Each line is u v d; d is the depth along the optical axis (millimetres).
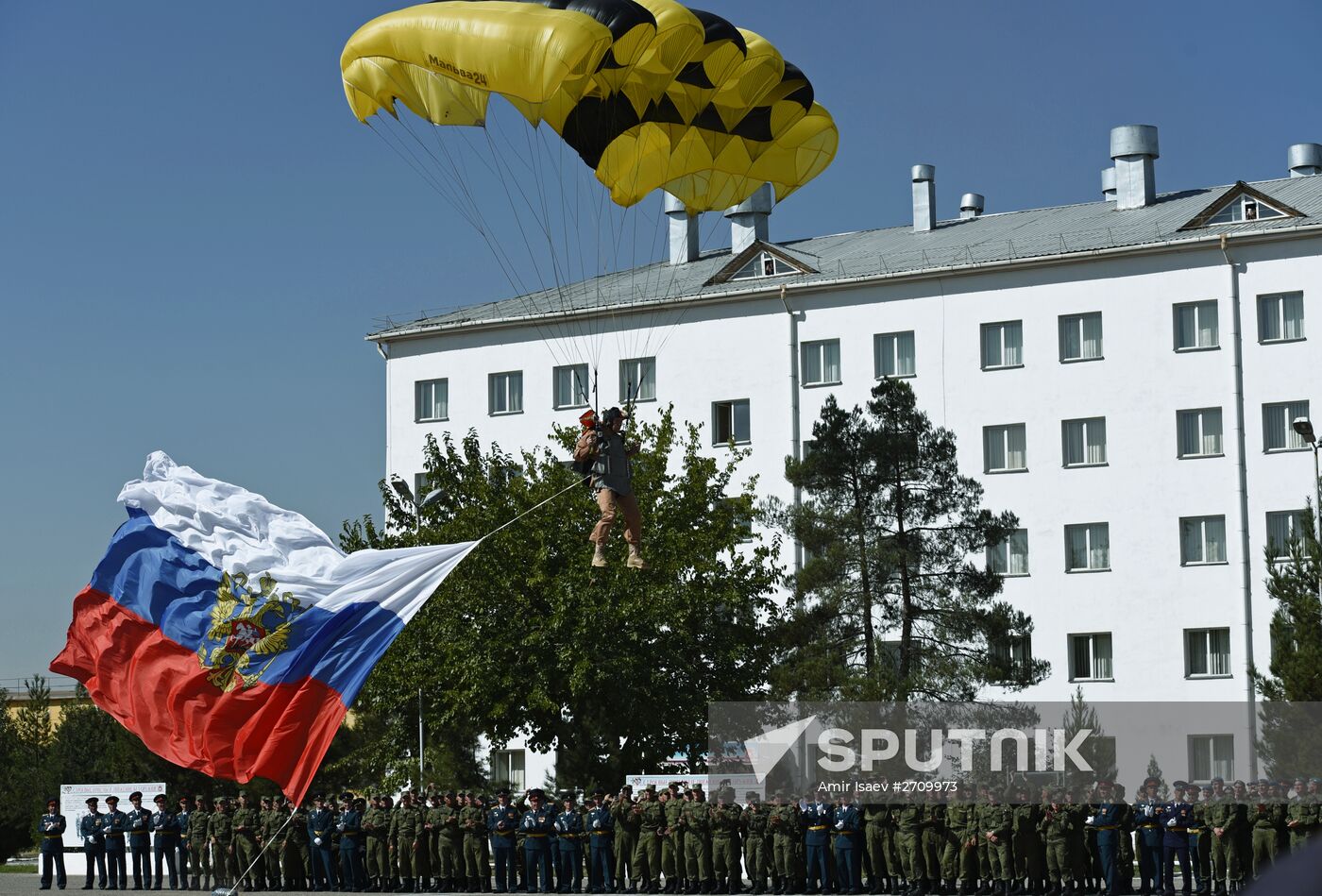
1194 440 57375
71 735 65875
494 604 45500
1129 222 62188
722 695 44906
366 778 57906
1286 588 38531
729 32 20891
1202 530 57000
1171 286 57812
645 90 21156
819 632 41875
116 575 19391
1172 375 57625
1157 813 32844
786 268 65500
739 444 63969
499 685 44312
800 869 34562
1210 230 58188
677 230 71625
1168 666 56781
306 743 18781
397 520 51500
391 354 71312
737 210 69125
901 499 42594
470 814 37469
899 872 33875
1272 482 55938
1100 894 32750
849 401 62469
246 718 18906
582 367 67000
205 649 19094
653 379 65875
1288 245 56156
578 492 46938
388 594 19281
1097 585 58125
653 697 44469
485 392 69000
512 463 49719
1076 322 59406
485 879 37250
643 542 46094
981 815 33000
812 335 63312
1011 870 32625
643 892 35500
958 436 60688
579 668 43250
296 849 39656
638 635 44406
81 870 46688
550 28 19047
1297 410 55906
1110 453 58312
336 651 19047
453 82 20797
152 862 48250
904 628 41969
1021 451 59906
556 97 20969
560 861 36312
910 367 61719
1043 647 58750
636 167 23156
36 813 61875
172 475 20000
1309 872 4336
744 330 64438
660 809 35719
